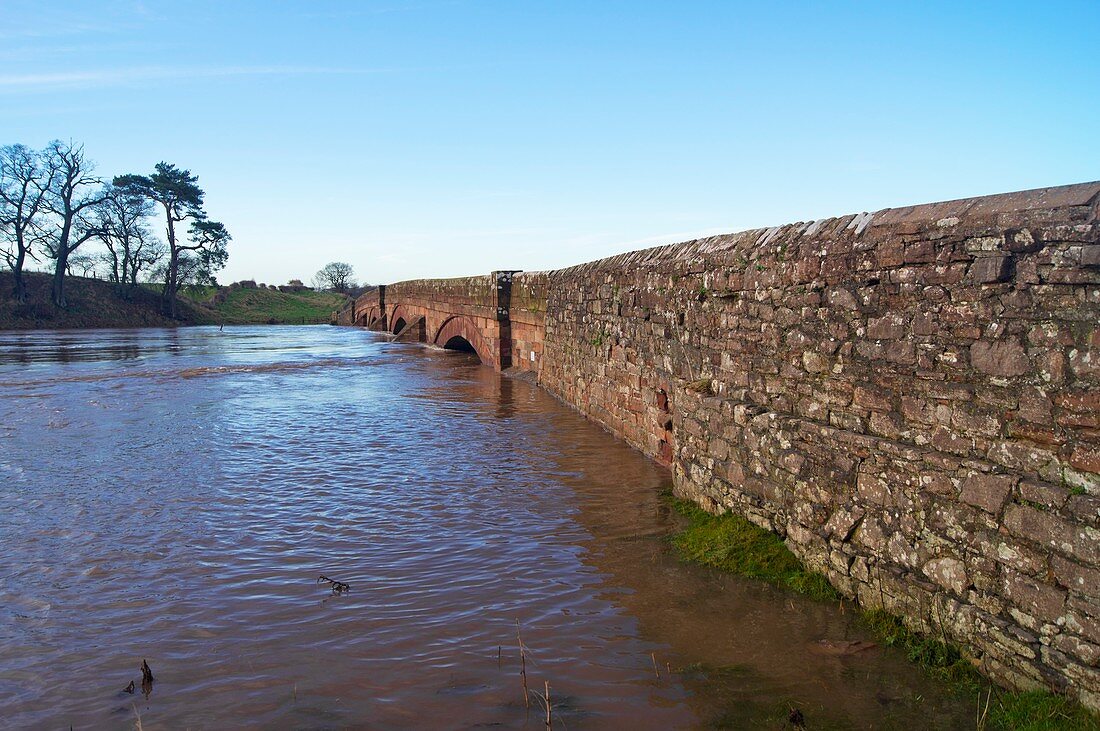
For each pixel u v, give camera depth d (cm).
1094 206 401
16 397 1964
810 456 628
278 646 557
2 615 621
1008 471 445
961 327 480
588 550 747
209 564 731
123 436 1405
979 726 410
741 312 773
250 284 9700
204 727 451
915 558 510
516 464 1116
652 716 453
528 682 497
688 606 607
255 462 1170
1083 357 402
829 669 494
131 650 556
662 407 1061
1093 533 387
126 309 6788
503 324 2344
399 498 950
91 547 784
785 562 649
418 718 456
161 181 6794
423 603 630
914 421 521
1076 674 392
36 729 454
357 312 6694
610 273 1311
